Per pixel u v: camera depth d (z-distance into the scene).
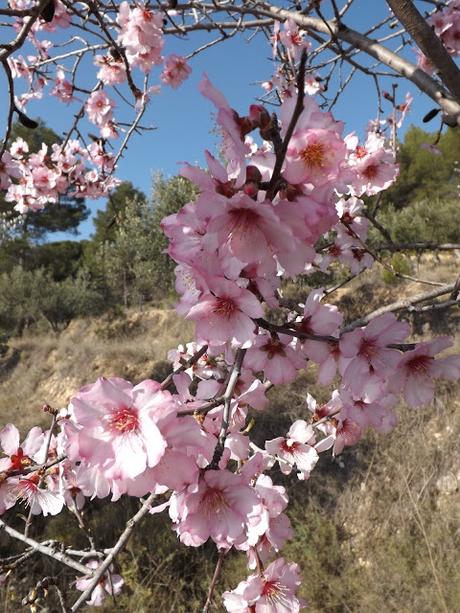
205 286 0.93
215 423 1.24
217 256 0.89
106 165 3.82
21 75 3.70
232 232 0.84
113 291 16.02
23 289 14.88
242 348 1.05
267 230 0.84
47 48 3.74
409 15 1.60
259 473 1.60
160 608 3.67
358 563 4.07
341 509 4.58
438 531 3.90
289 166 0.83
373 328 1.21
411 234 10.98
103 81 3.21
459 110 1.89
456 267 9.29
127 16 2.87
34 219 24.95
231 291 0.93
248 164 0.83
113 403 0.95
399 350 1.25
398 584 3.56
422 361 1.34
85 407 0.94
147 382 0.96
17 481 1.78
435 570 3.31
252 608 1.65
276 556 4.06
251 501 0.94
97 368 9.35
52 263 20.92
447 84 1.68
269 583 1.62
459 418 4.98
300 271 0.91
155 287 15.01
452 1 2.47
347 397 1.34
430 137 20.48
